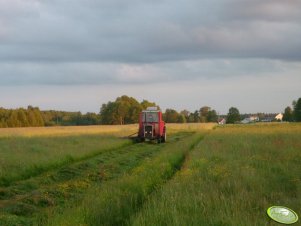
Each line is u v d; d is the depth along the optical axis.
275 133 38.38
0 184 14.99
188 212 8.70
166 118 147.50
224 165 15.49
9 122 114.56
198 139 38.97
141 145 34.28
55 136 41.50
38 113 123.50
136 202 10.55
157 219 8.21
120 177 14.84
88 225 8.52
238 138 32.47
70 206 10.45
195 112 170.62
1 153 21.28
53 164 19.20
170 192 10.35
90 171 18.00
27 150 23.39
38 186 14.99
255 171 13.88
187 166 16.44
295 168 14.76
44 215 9.83
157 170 15.41
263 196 10.53
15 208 11.02
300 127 54.78
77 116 148.75
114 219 9.19
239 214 8.40
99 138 37.50
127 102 130.12
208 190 10.89
